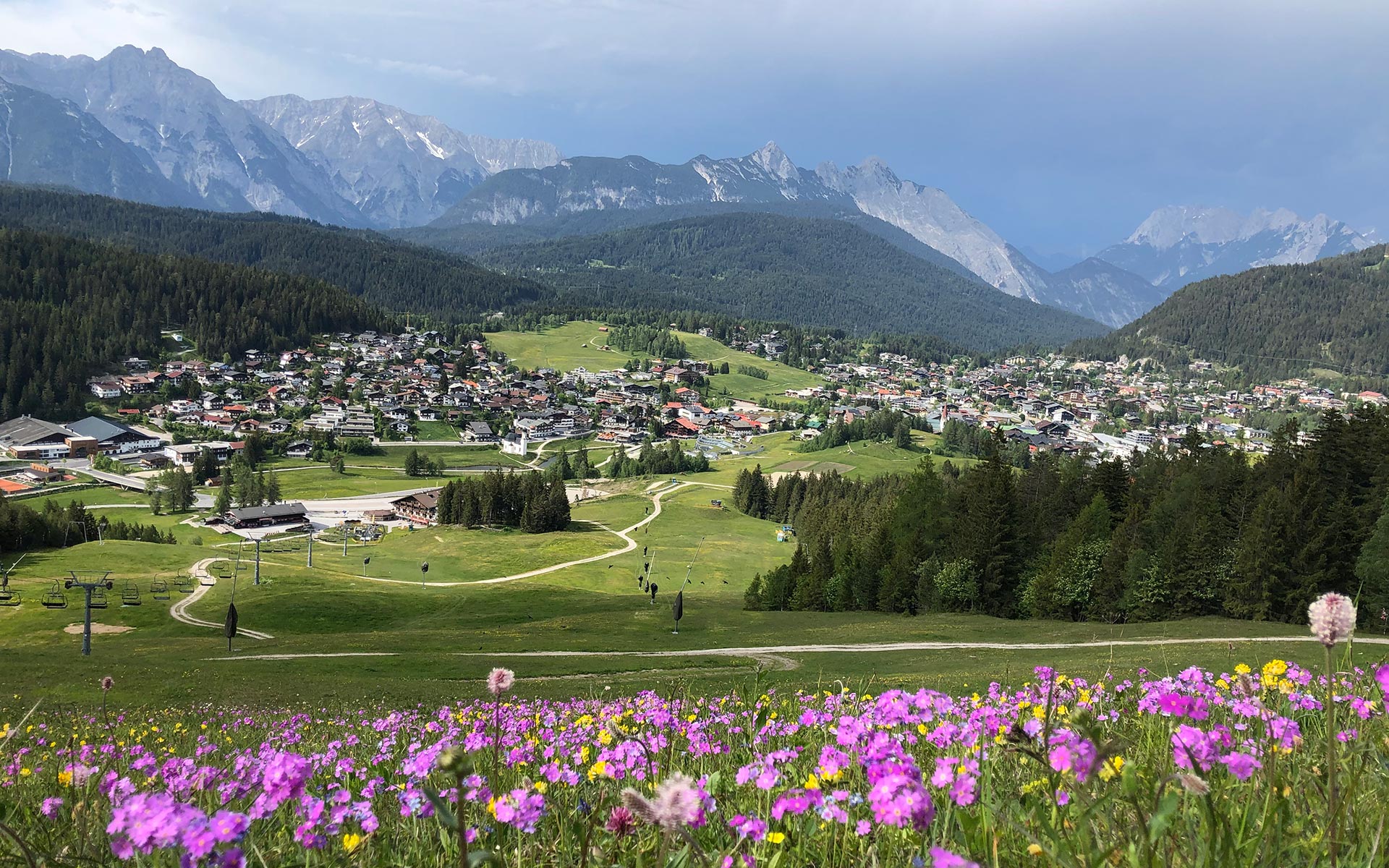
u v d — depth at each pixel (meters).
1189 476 68.25
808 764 4.69
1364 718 4.39
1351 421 65.69
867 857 2.77
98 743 8.47
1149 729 4.74
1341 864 2.42
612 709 8.14
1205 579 55.41
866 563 74.12
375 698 36.00
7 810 4.15
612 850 3.06
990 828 2.73
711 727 6.75
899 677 27.67
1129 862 2.38
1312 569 50.44
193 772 4.63
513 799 3.14
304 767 3.32
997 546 67.12
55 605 76.88
